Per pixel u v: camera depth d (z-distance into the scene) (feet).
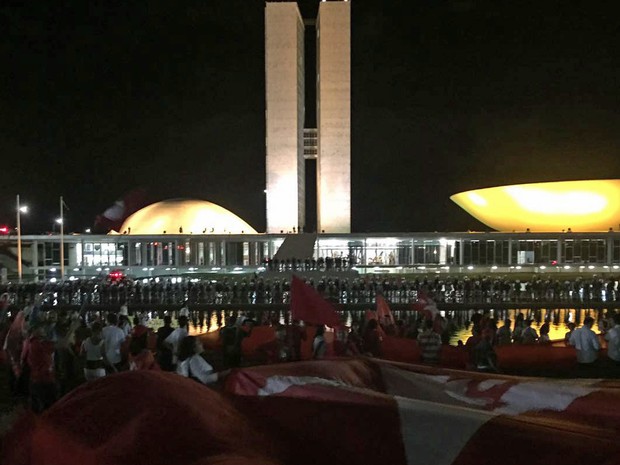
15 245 183.01
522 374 54.75
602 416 13.55
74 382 47.67
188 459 9.59
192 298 123.24
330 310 31.35
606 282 131.95
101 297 121.60
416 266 178.50
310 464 11.29
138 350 37.68
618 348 55.26
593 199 207.00
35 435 10.23
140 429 10.01
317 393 12.41
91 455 9.69
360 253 183.62
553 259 182.60
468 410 11.71
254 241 182.70
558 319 109.50
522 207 216.33
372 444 11.28
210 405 11.02
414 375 16.05
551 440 10.64
